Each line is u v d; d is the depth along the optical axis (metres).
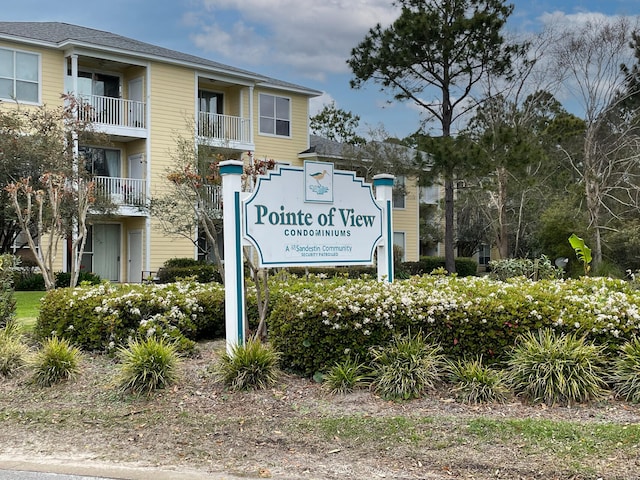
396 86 22.47
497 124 24.64
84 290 8.03
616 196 27.38
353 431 4.77
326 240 7.51
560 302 6.20
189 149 18.47
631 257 25.75
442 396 5.53
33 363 6.35
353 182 7.87
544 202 29.97
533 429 4.63
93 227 20.64
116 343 7.19
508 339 5.89
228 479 4.04
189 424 5.05
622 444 4.34
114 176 21.03
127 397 5.73
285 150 24.55
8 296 8.73
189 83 21.50
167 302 7.63
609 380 5.58
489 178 26.55
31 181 14.16
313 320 6.07
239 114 23.27
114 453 4.57
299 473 4.11
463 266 29.45
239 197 6.67
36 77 18.66
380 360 5.86
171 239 21.00
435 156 20.12
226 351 6.37
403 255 28.14
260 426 4.95
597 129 26.58
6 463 4.43
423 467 4.14
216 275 19.27
